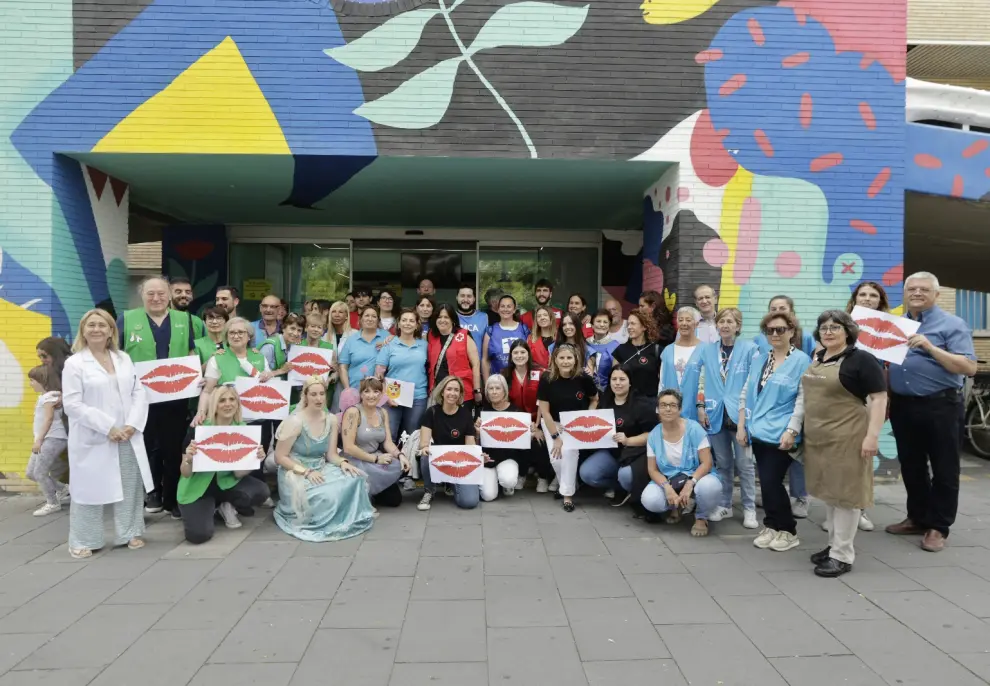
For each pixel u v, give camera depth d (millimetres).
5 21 6324
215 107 6430
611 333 7094
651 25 6676
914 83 7254
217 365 5566
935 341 4738
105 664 3141
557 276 10836
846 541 4281
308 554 4641
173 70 6410
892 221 6875
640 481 5316
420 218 9945
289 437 5195
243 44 6438
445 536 5027
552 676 3035
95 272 7035
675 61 6699
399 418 6316
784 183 6812
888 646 3324
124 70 6379
